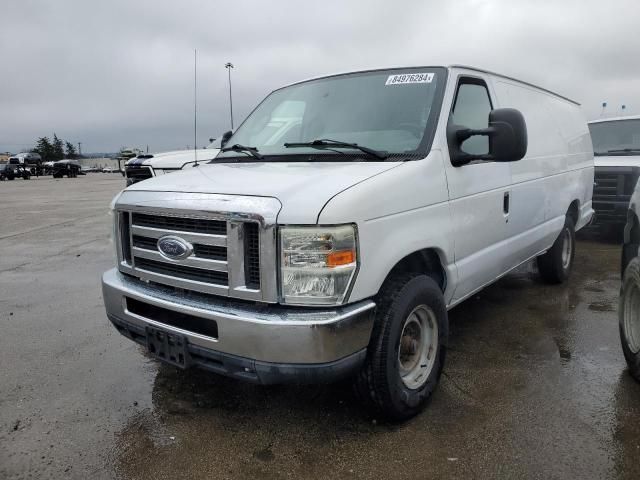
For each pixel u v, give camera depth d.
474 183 3.75
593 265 7.25
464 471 2.74
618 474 2.68
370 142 3.50
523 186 4.55
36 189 28.97
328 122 3.81
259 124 4.29
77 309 5.70
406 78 3.82
